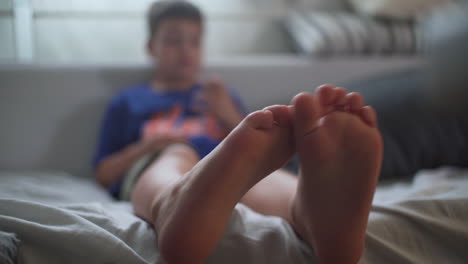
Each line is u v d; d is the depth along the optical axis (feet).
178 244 1.27
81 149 3.38
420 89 3.29
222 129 2.97
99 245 1.36
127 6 4.21
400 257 1.47
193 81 3.39
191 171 1.42
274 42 4.93
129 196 2.38
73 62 3.49
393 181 2.75
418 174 2.64
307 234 1.47
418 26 4.52
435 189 1.88
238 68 3.73
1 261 1.15
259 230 1.50
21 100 3.26
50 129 3.32
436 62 4.27
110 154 2.96
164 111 3.05
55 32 3.89
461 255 1.51
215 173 1.32
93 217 1.56
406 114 3.05
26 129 3.27
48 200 2.26
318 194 1.40
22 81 3.26
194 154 2.39
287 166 2.91
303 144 1.40
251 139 1.37
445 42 4.48
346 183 1.38
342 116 1.41
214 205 1.30
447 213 1.59
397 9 4.30
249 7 4.69
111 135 3.01
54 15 3.79
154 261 1.40
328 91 1.44
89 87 3.41
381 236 1.53
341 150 1.39
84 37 4.13
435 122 3.04
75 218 1.46
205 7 4.61
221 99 3.01
